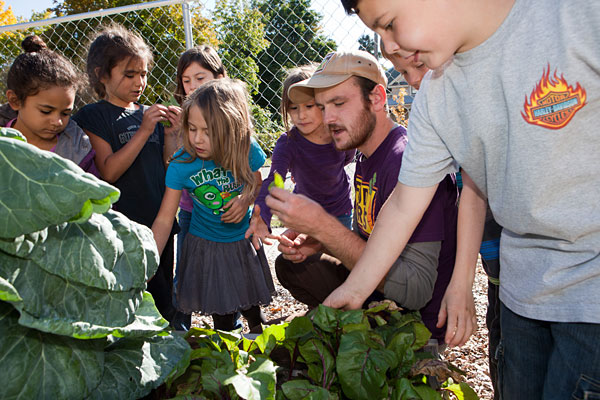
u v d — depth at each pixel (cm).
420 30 98
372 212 179
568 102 92
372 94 172
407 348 120
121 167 218
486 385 223
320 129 256
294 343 128
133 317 98
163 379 105
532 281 116
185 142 207
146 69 241
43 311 83
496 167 114
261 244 239
